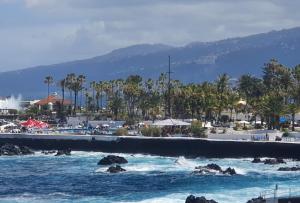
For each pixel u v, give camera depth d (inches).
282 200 3444.9
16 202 4249.5
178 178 5438.0
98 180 5403.5
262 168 6058.1
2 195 4579.2
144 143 7573.8
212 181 5191.9
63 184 5177.2
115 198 4394.7
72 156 7495.1
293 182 5044.3
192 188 4810.5
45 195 4566.9
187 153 7298.2
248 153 6973.4
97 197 4448.8
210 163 6407.5
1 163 6860.2
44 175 5797.2
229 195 4377.5
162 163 6628.9
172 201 4114.2
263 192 4151.1
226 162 6653.5
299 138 7529.5
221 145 7121.1
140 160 6929.1
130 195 4527.6
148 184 5103.3
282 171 5797.2
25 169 6289.4
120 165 6328.7
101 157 7327.8
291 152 6742.1
